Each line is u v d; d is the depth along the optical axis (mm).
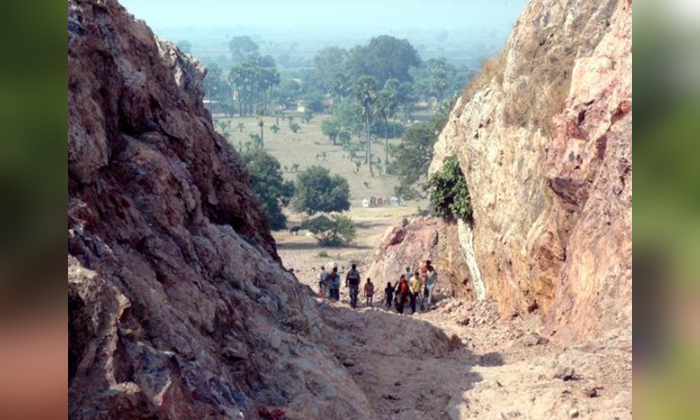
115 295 9258
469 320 25562
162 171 14312
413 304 28578
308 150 150750
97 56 13570
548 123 22891
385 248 36781
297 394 13133
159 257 12805
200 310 12562
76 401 8062
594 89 19672
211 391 10266
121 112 15281
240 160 23250
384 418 14391
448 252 30906
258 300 15547
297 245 79438
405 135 104688
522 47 25281
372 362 17406
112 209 12484
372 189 120688
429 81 195375
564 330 18984
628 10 20375
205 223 15641
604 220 18172
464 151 28266
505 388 14828
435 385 15820
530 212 23203
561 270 20422
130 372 8836
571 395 13594
